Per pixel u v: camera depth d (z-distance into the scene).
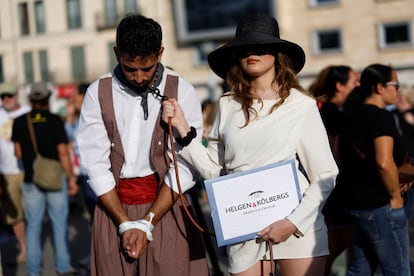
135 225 4.39
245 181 4.23
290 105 4.28
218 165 4.49
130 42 4.18
